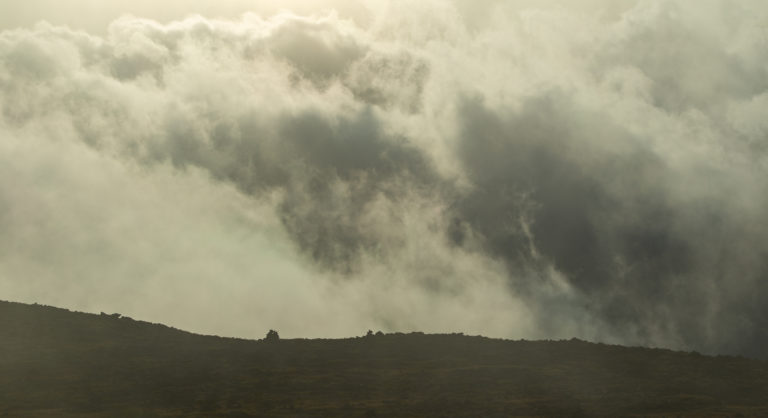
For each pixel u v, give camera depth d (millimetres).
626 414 75562
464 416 75000
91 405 79500
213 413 76500
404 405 78688
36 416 75875
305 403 79812
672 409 77125
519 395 81625
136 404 79938
